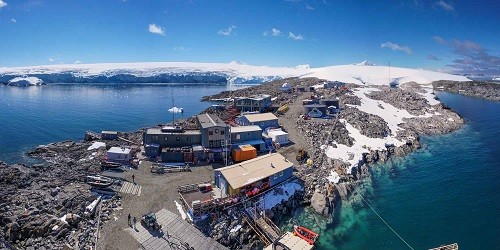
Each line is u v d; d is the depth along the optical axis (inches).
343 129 3690.9
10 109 6461.6
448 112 5118.1
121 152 2664.9
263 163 2417.6
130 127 4803.2
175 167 2571.4
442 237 1979.6
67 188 2207.2
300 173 2603.3
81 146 3344.0
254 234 1903.3
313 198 2281.0
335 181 2576.3
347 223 2121.1
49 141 3956.7
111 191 2156.7
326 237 1959.9
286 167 2409.0
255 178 2182.6
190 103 7303.2
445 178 2839.6
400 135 3882.9
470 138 4116.6
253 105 4517.7
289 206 2206.0
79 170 2532.0
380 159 3245.6
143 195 2137.1
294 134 3526.1
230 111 4564.5
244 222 1952.5
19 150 3518.7
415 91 6865.2
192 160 2714.1
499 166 3105.3
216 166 2650.1
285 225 2065.7
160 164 2630.4
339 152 3144.7
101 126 4849.9
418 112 4995.1
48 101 7834.6
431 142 3919.8
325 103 4503.0
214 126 2768.2
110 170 2512.3
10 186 2217.0
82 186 2246.6
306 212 2210.9
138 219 1877.5
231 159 2783.0
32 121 5182.1
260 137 3085.6
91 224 1814.7
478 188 2628.0
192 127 3531.0
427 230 2053.4
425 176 2888.8
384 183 2733.8
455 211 2277.3
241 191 2105.1
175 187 2255.2
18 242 1708.9
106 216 1888.5
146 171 2513.5
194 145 2883.9
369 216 2210.9
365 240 1943.9
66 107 6781.5
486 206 2338.8
